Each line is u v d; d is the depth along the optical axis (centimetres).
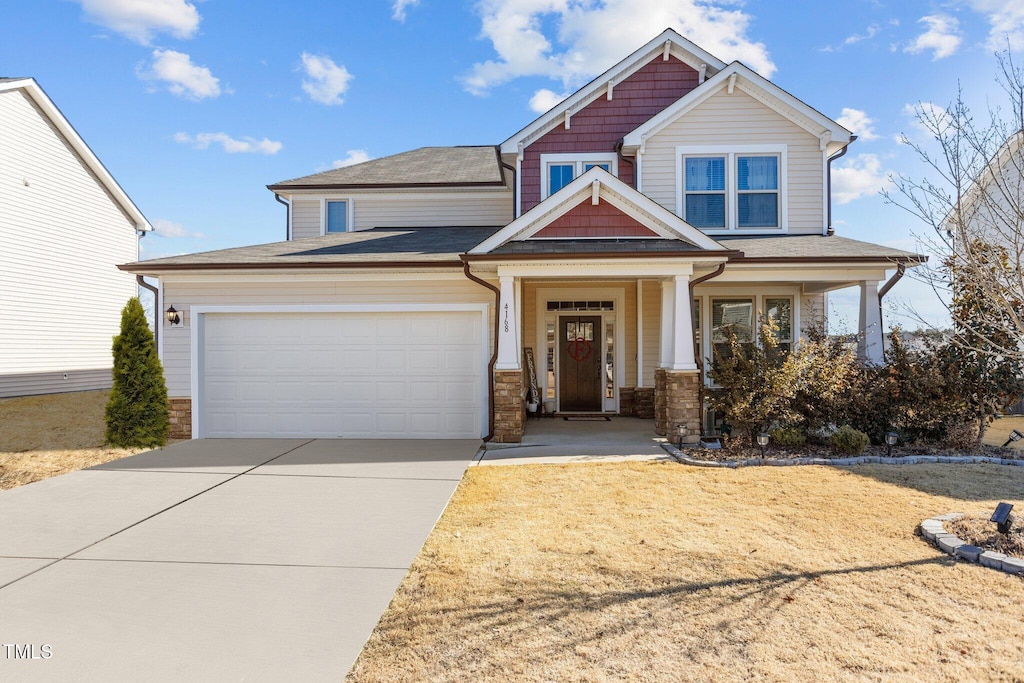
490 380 1055
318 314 1095
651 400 1354
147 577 465
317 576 464
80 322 1931
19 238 1702
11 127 1669
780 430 928
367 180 1577
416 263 1032
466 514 625
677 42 1289
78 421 1310
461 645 357
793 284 1286
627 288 1398
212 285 1095
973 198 805
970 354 898
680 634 363
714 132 1246
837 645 348
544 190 1316
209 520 611
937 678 314
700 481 746
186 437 1093
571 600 412
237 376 1101
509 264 981
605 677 320
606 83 1305
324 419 1096
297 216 1588
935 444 938
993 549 488
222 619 394
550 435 1103
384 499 684
